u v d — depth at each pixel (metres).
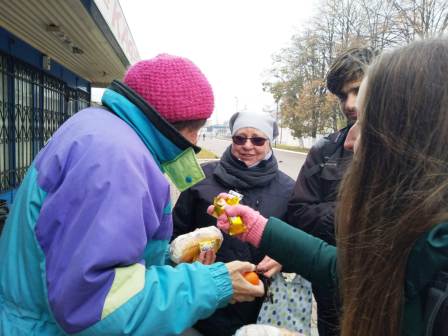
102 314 0.98
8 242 1.15
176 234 2.38
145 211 1.08
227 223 1.62
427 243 0.83
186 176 1.35
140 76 1.27
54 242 1.03
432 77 0.87
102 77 12.98
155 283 1.08
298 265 1.44
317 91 36.00
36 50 7.85
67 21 5.52
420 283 0.84
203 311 1.16
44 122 8.69
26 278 1.10
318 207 2.06
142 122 1.24
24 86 7.24
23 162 7.22
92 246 0.97
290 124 40.94
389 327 0.88
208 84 1.35
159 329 1.06
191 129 1.35
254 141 2.30
